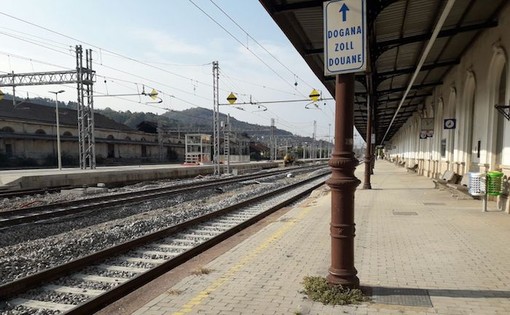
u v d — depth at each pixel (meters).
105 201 16.11
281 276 5.22
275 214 12.84
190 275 5.41
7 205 15.94
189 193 20.16
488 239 7.09
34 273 6.40
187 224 10.37
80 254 8.14
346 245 4.40
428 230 8.02
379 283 4.80
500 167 11.06
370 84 16.92
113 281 6.17
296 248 6.82
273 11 8.67
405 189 17.45
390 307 4.04
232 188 24.31
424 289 4.55
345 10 4.26
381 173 31.91
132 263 7.16
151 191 20.53
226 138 47.09
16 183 21.67
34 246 8.71
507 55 10.61
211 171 44.12
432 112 24.36
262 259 6.12
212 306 4.25
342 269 4.41
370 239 7.32
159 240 8.95
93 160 36.25
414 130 35.12
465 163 15.77
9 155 49.22
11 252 8.24
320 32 10.92
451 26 11.98
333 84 18.17
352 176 4.38
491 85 12.12
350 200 4.39
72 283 6.07
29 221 11.62
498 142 11.98
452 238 7.22
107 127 69.12
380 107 31.27
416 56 15.37
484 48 12.93
